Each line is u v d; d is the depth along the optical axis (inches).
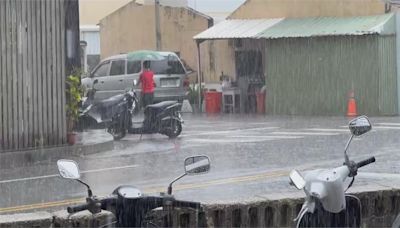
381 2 1411.2
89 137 896.9
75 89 821.2
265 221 364.5
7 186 603.5
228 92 1542.8
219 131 1087.6
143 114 1049.5
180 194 542.6
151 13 1771.7
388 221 389.4
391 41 1376.7
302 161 723.4
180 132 996.6
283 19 1555.1
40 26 778.2
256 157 762.2
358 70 1386.6
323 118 1339.8
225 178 623.8
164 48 1745.8
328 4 1489.9
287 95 1477.6
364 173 613.9
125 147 879.7
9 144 752.3
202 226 347.3
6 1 749.9
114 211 257.8
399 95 1382.9
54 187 596.1
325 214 269.4
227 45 1624.0
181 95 1339.8
